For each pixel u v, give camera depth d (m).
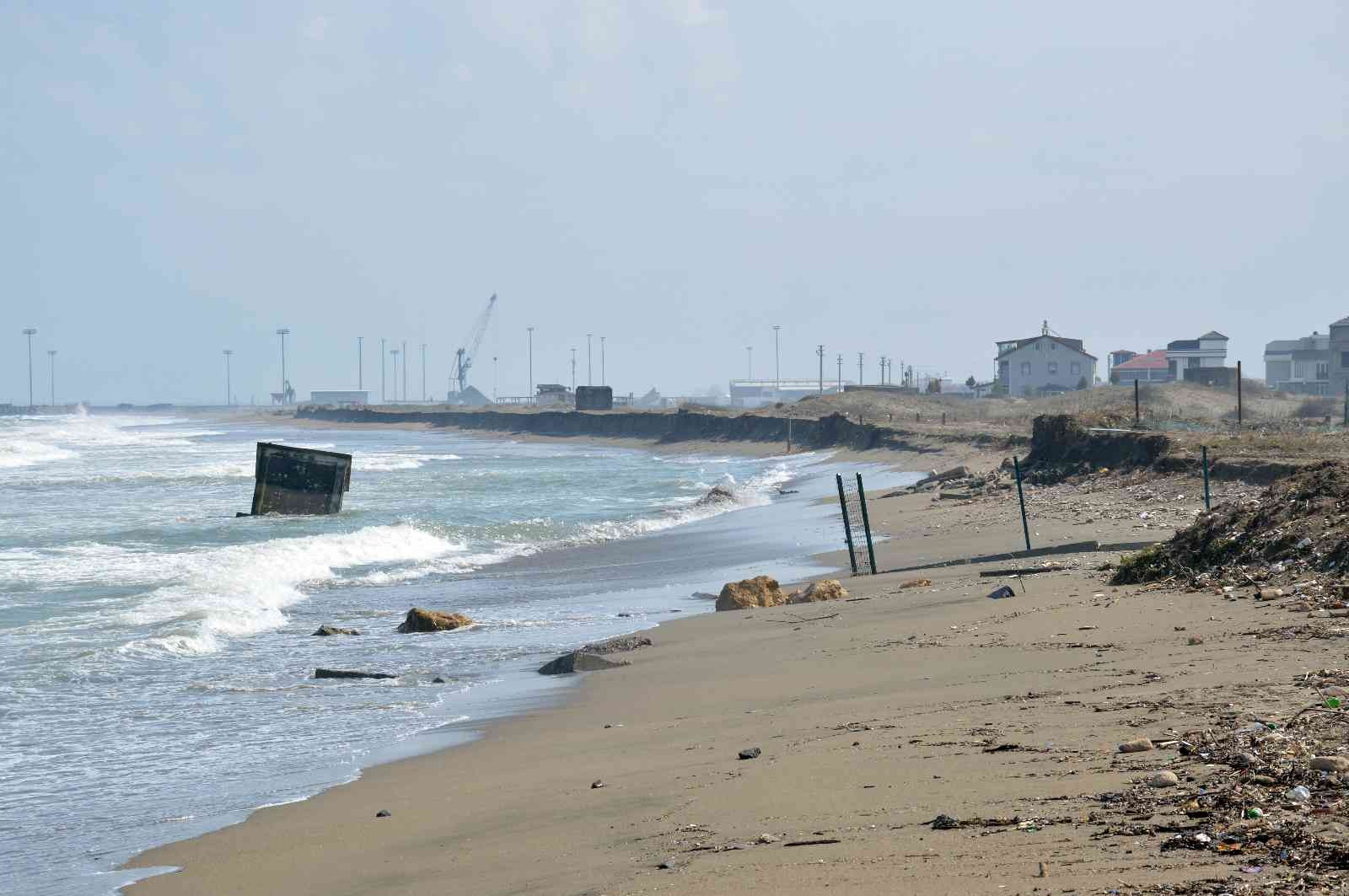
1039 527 73.00
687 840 18.58
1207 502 63.66
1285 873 13.24
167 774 29.73
